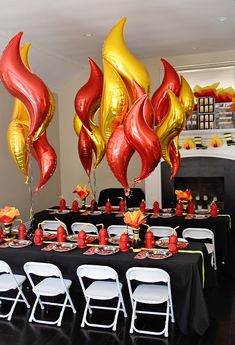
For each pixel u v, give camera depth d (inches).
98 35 235.9
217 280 194.4
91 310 164.6
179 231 214.4
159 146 141.8
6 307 174.1
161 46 270.2
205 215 221.9
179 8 191.6
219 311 163.8
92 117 193.8
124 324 154.8
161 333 144.6
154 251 156.9
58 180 348.5
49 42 249.6
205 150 293.4
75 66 316.8
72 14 197.2
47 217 242.5
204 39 253.3
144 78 147.2
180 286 144.3
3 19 201.9
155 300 137.9
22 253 163.5
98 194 337.4
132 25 218.4
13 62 151.6
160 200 306.8
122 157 148.8
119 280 151.5
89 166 222.8
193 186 305.9
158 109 186.4
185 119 181.5
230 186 290.2
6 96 274.8
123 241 160.4
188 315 142.8
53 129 338.3
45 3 180.4
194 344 138.6
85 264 153.9
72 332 150.3
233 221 290.4
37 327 154.9
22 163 176.9
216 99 289.1
